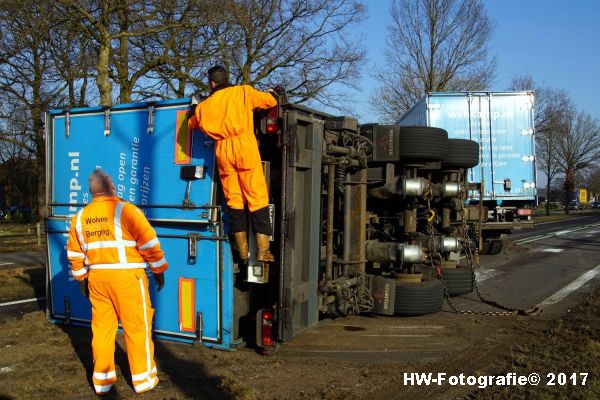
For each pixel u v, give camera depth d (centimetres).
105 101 1287
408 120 1805
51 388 474
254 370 521
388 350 597
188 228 578
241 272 580
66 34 1276
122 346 591
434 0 3294
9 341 612
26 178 4625
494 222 1456
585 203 8688
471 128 1520
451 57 3369
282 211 534
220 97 518
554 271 1192
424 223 882
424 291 721
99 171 471
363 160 666
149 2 1343
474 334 663
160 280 494
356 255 668
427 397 462
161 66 1628
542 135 4747
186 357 551
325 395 462
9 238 2372
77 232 462
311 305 574
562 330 669
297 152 538
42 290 976
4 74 1558
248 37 1734
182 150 580
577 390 468
